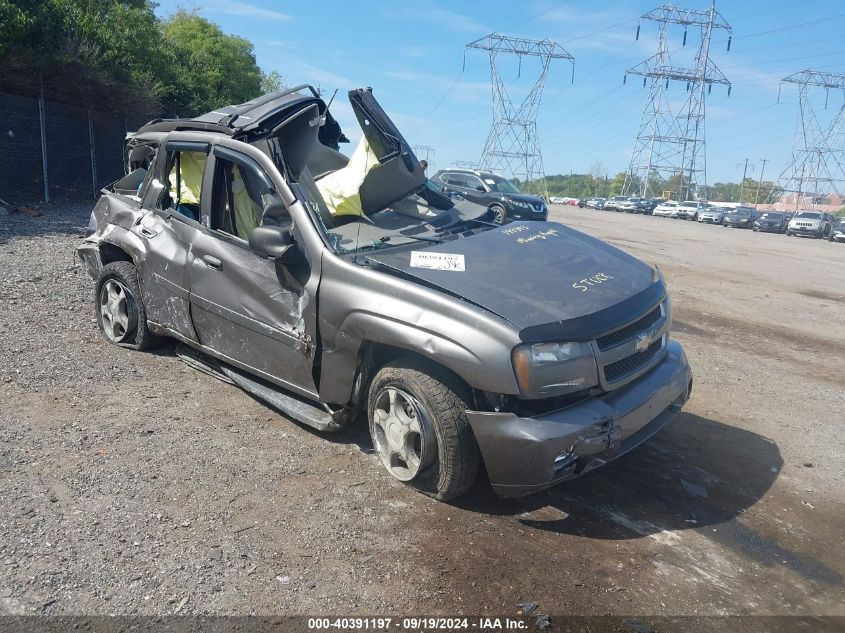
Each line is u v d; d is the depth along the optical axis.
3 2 16.02
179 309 5.04
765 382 6.35
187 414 4.64
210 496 3.63
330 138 6.01
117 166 20.77
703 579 3.16
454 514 3.60
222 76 31.59
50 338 5.94
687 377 4.26
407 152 4.75
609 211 62.66
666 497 3.93
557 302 3.68
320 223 4.22
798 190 75.00
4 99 16.08
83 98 18.72
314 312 4.03
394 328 3.63
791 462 4.53
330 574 3.04
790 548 3.47
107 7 21.50
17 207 14.89
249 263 4.46
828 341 8.32
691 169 76.25
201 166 5.30
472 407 3.53
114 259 5.88
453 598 2.93
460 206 5.45
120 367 5.38
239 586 2.93
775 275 14.69
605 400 3.66
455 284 3.74
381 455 3.96
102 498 3.54
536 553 3.29
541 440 3.30
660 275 4.54
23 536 3.17
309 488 3.77
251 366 4.59
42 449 4.00
